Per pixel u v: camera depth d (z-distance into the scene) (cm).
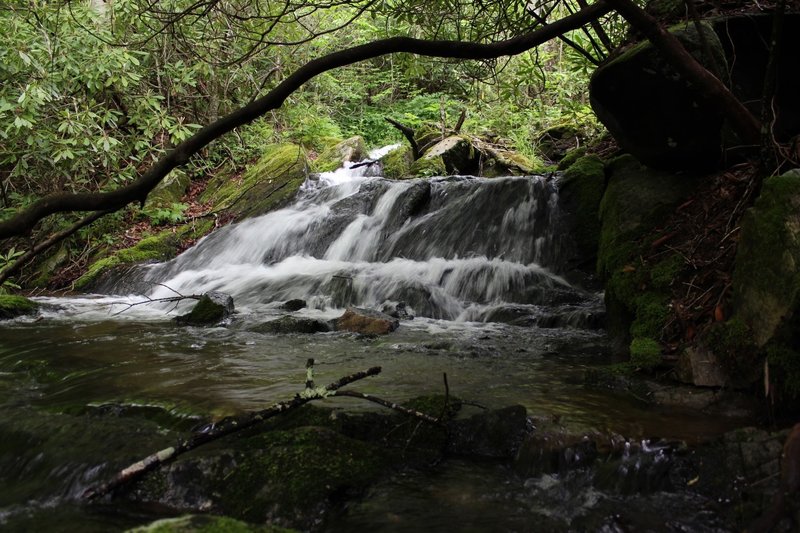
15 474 250
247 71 1027
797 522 192
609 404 307
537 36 358
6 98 790
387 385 341
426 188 794
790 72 439
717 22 435
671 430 271
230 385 344
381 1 487
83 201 330
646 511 221
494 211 707
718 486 229
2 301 626
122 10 844
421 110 1312
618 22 609
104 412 308
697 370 319
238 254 835
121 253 866
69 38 823
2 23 786
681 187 460
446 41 352
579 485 241
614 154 736
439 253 709
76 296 788
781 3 321
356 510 221
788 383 280
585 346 443
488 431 274
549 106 1177
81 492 233
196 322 567
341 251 787
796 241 290
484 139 1074
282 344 462
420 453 265
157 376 368
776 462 223
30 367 407
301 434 255
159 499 227
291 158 1015
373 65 1464
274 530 180
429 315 593
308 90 1261
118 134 962
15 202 938
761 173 358
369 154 1127
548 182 686
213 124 341
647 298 395
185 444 239
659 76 430
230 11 754
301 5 466
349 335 495
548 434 262
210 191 1045
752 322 303
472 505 226
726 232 388
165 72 982
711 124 430
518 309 562
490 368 383
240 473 234
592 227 626
